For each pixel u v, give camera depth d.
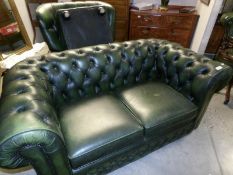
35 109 0.89
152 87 1.60
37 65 1.27
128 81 1.67
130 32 3.12
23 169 1.39
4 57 1.80
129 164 1.46
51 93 1.27
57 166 0.93
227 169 1.45
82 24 1.96
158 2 3.17
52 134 0.79
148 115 1.29
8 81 1.12
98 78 1.49
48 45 2.03
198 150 1.59
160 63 1.70
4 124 0.78
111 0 2.80
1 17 1.82
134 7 2.99
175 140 1.64
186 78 1.51
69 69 1.36
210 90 1.38
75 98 1.47
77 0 2.77
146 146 1.38
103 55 1.48
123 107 1.38
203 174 1.41
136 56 1.62
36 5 2.73
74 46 1.91
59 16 1.85
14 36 1.94
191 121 1.55
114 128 1.16
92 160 1.11
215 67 1.38
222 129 1.82
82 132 1.12
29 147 0.77
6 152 0.72
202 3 2.74
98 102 1.39
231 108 2.10
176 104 1.40
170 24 2.97
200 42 2.63
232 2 2.57
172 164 1.47
